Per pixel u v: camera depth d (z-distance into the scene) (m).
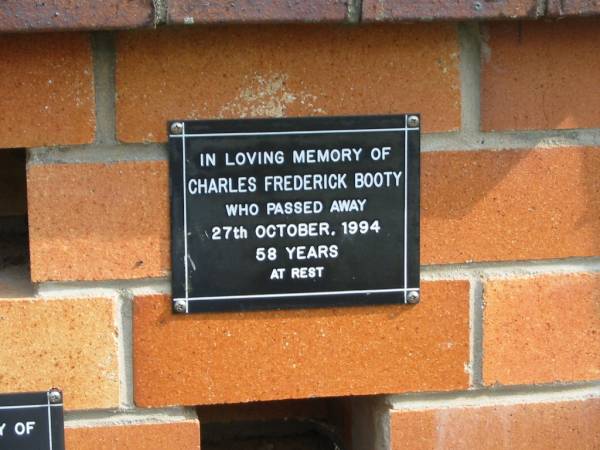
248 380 1.06
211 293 1.03
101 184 1.00
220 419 1.31
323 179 1.03
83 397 1.04
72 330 1.03
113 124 1.00
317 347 1.06
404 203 1.05
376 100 1.03
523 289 1.08
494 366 1.09
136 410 1.05
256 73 1.01
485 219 1.07
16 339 1.02
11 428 1.03
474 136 1.05
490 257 1.07
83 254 1.01
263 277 1.04
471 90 1.04
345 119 1.03
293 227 1.03
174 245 1.02
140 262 1.02
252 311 1.04
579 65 1.05
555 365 1.10
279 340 1.06
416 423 1.10
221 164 1.01
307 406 1.33
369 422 1.15
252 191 1.02
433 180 1.05
